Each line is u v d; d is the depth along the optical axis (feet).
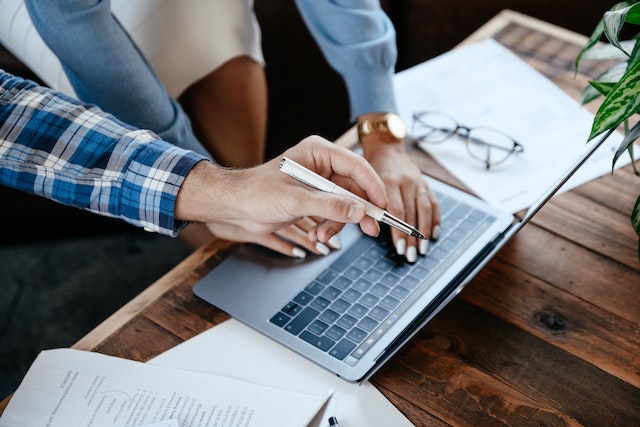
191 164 2.66
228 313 2.66
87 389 2.40
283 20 5.62
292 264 2.82
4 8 4.12
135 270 5.71
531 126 3.42
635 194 3.08
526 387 2.41
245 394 2.36
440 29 6.00
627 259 2.82
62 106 2.78
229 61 4.12
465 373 2.46
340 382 2.43
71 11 3.21
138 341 2.60
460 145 3.35
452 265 2.76
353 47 3.54
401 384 2.43
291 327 2.58
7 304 5.49
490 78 3.73
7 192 5.56
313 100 6.08
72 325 5.31
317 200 2.43
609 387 2.39
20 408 2.34
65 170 2.73
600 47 3.09
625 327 2.58
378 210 2.56
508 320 2.62
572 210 3.02
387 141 3.34
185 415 2.30
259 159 4.55
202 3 3.98
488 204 3.03
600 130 2.21
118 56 3.38
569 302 2.67
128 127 2.81
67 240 5.99
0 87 2.82
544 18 5.72
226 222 2.74
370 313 2.60
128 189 2.69
